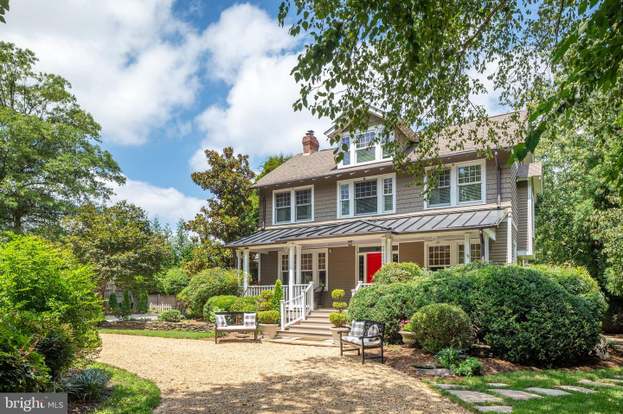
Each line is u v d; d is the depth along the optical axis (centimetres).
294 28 618
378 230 1680
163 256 2158
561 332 1090
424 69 705
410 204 1930
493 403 726
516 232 1881
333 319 1550
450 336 1072
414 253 1942
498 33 891
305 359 1088
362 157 2095
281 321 1633
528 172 1969
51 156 2423
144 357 1105
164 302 2992
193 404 666
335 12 604
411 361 1071
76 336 725
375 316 1309
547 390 842
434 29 650
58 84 2584
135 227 2145
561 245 2467
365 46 707
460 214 1762
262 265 2388
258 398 705
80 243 1988
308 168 2331
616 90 677
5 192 2209
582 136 1947
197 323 1788
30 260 726
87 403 650
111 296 2528
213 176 2634
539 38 888
